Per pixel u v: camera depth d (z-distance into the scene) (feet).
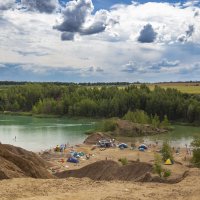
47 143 450.30
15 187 99.91
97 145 436.76
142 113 629.92
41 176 179.01
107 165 230.27
